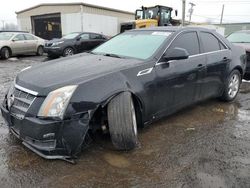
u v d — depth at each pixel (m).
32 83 3.50
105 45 5.20
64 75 3.61
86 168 3.36
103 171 3.32
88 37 17.22
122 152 3.76
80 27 28.27
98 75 3.58
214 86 5.54
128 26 20.92
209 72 5.25
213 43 5.52
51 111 3.22
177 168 3.43
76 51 16.50
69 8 28.80
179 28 4.96
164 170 3.38
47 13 31.33
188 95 4.86
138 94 3.85
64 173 3.26
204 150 3.91
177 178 3.22
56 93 3.28
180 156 3.71
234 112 5.61
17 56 17.34
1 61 14.69
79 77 3.52
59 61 4.40
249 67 8.16
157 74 4.17
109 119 3.53
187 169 3.40
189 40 4.94
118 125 3.52
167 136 4.33
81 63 4.14
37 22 33.38
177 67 4.50
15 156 3.59
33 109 3.30
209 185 3.09
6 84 8.03
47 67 4.06
